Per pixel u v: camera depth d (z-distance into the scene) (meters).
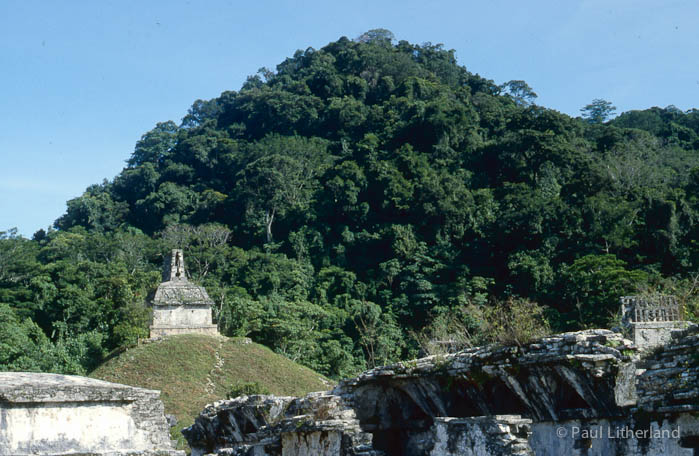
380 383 31.59
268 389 93.38
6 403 25.48
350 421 30.27
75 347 106.00
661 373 23.64
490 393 28.27
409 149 183.88
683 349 23.39
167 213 195.25
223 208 189.25
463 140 188.62
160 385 91.38
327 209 176.25
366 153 188.50
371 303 135.25
